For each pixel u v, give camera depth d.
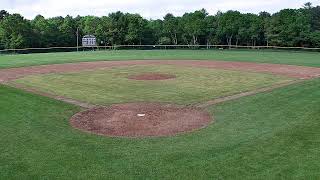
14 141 12.58
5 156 11.22
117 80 27.67
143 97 20.83
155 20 94.81
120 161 10.80
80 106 18.39
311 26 84.94
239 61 42.88
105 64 40.06
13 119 15.27
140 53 57.88
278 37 77.69
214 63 40.62
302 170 9.92
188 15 92.12
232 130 13.72
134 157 11.11
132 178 9.67
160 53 57.56
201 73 31.62
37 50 71.25
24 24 78.81
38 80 27.98
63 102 19.14
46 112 16.62
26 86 25.09
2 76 30.45
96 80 27.75
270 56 50.53
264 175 9.68
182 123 14.95
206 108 17.66
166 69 34.78
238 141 12.37
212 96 20.81
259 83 25.64
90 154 11.37
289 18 77.00
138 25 86.00
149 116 16.20
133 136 13.27
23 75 31.06
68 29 87.12
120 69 35.03
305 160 10.57
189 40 90.06
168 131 13.85
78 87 24.47
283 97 19.53
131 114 16.62
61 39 84.94
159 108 17.83
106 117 16.09
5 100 18.84
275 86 24.02
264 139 12.45
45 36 81.94
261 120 14.98
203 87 24.09
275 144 11.94
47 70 34.59
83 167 10.38
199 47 76.81
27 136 13.12
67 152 11.55
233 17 84.69
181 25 88.88
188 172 9.98
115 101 19.75
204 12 93.75
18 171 10.13
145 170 10.16
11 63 41.53
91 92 22.52
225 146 11.91
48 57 50.59
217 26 87.00
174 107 18.05
